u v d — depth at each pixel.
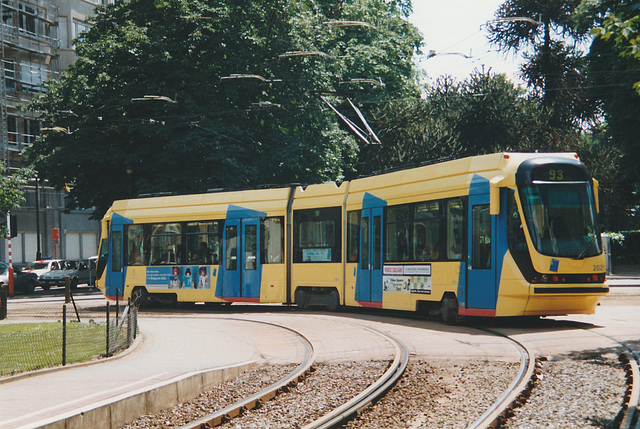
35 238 55.34
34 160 39.59
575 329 15.22
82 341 16.30
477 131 45.31
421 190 18.59
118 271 26.55
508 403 8.84
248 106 35.88
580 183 16.23
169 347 15.50
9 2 53.19
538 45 45.34
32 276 43.28
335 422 8.52
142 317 22.59
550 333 14.76
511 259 15.89
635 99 34.16
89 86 36.88
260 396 10.09
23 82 53.91
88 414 8.47
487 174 16.62
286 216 22.86
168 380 10.62
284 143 35.97
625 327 15.27
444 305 17.70
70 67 38.66
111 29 37.59
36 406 8.94
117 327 14.89
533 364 11.24
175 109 34.78
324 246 21.80
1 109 52.06
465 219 17.08
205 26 34.62
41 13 55.97
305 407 9.57
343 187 21.64
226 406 10.12
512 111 44.72
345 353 13.66
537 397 9.33
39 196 55.59
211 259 24.22
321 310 22.56
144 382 10.52
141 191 35.59
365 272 20.42
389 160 42.41
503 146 44.44
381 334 15.88
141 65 35.12
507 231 16.05
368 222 20.42
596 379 10.04
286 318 20.17
